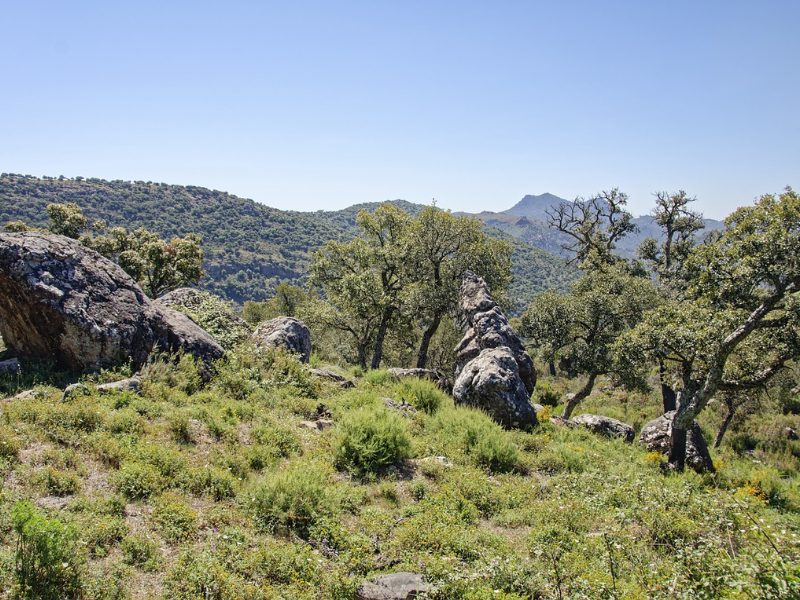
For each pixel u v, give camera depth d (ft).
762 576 15.84
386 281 107.55
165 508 22.65
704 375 54.08
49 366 35.96
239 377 41.32
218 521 23.29
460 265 101.09
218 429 31.91
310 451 32.99
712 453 72.33
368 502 28.58
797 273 45.65
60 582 16.75
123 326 37.73
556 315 87.76
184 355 40.19
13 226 128.57
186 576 18.56
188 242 157.89
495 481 34.55
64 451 24.88
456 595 19.99
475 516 28.58
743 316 51.37
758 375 52.54
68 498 21.77
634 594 18.30
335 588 19.53
